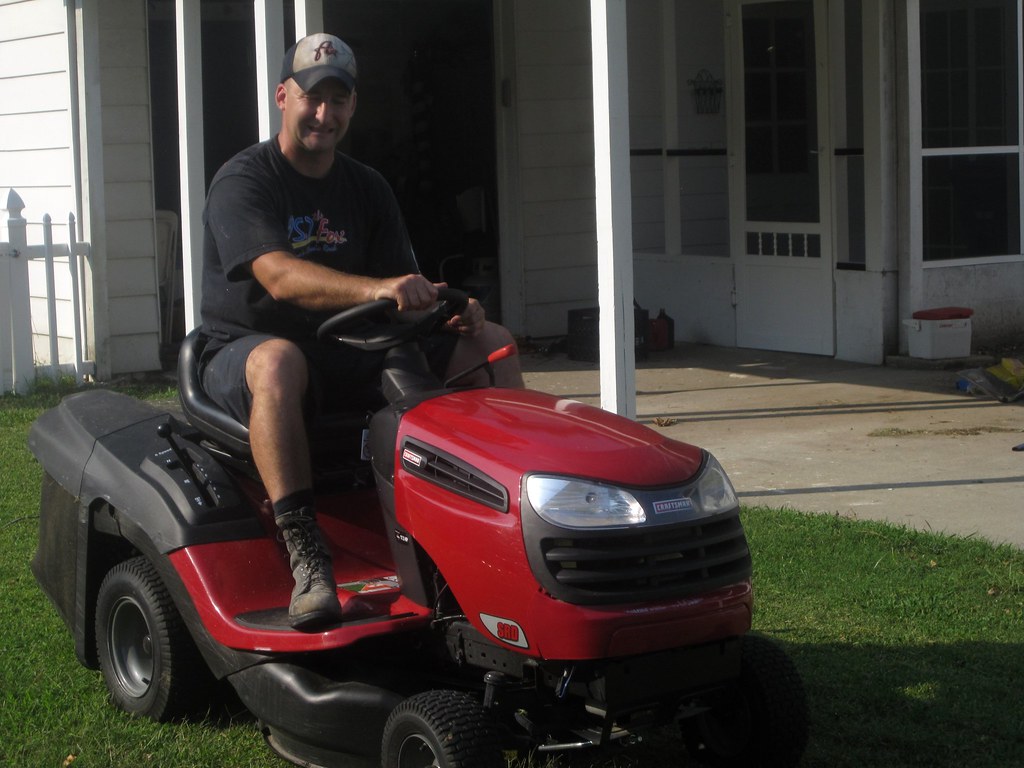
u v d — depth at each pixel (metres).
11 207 10.98
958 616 5.54
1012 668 4.95
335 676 4.04
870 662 5.04
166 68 14.12
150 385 11.52
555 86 13.59
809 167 11.91
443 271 14.52
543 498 3.55
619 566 3.56
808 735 4.13
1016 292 12.03
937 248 11.62
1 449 8.91
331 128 4.41
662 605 3.57
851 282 11.63
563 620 3.49
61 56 11.79
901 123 11.22
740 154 12.55
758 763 4.05
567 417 3.99
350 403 4.50
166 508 4.39
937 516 6.95
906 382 10.62
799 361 11.83
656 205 13.70
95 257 11.69
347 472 4.47
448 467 3.80
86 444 4.93
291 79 4.39
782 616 5.55
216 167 14.80
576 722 3.82
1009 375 9.98
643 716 3.83
